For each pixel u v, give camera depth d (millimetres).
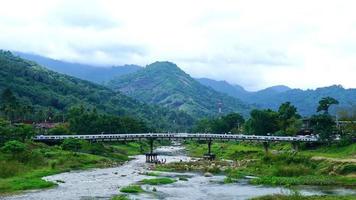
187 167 140625
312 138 181500
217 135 191375
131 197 79875
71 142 175375
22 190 86750
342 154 157125
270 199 71938
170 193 85812
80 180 106188
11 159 123250
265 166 134625
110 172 127812
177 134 195625
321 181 100438
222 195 83312
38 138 184125
